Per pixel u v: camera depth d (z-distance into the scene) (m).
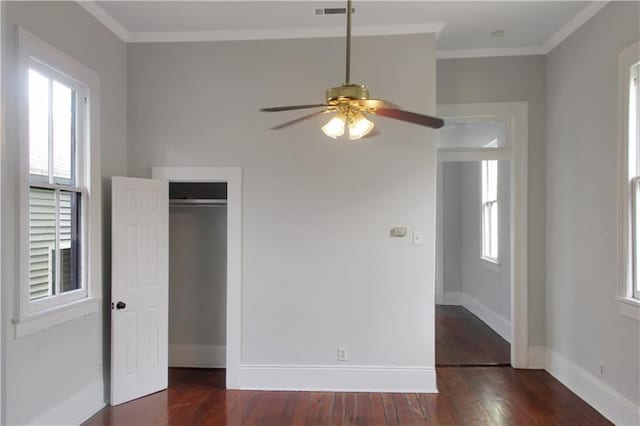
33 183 2.72
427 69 3.69
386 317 3.71
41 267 2.81
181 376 4.04
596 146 3.33
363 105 2.20
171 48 3.83
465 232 6.95
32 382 2.64
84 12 3.20
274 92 3.79
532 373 4.06
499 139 4.37
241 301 3.77
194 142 3.82
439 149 4.27
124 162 3.80
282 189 3.78
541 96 4.17
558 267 3.92
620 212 3.02
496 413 3.24
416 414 3.23
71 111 3.12
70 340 3.01
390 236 3.72
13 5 2.49
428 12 3.44
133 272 3.53
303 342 3.75
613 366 3.10
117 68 3.69
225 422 3.12
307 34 3.75
